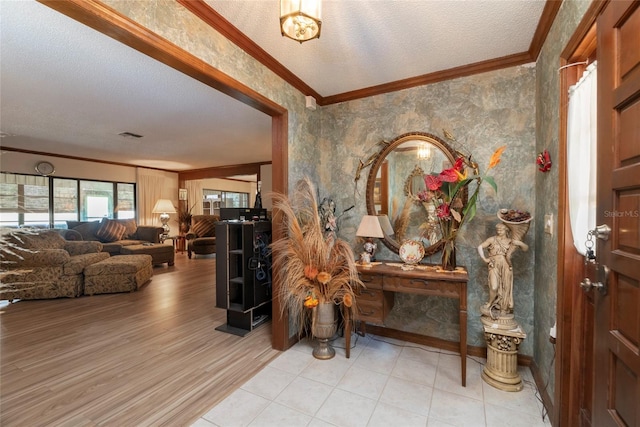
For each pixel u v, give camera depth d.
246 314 2.97
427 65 2.41
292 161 2.63
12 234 3.41
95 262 4.40
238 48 2.02
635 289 0.90
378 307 2.33
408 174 2.70
